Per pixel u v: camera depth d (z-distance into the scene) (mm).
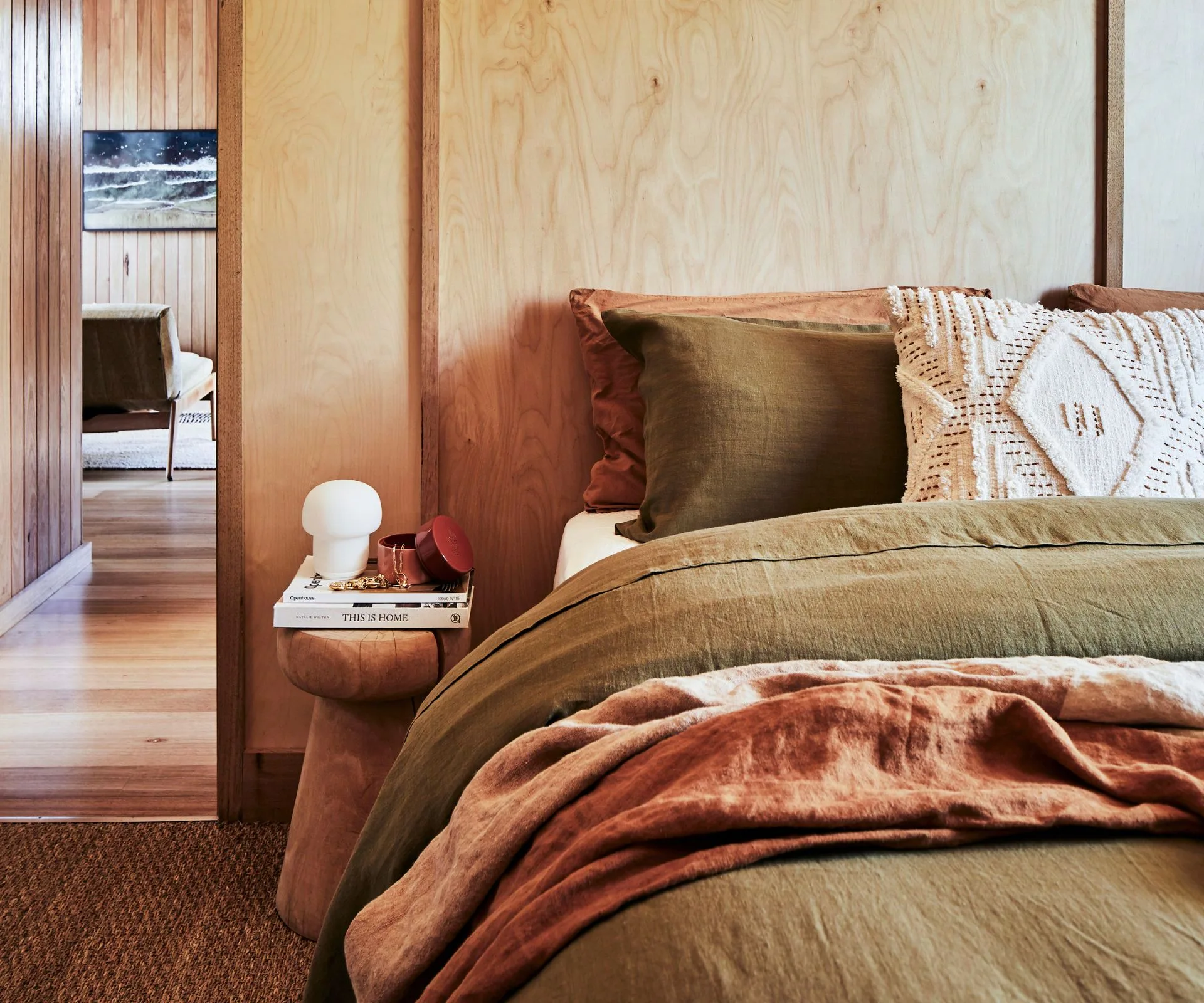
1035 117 2139
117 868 1869
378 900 944
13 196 3311
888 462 1620
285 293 2035
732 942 561
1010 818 660
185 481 6055
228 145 1993
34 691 2773
